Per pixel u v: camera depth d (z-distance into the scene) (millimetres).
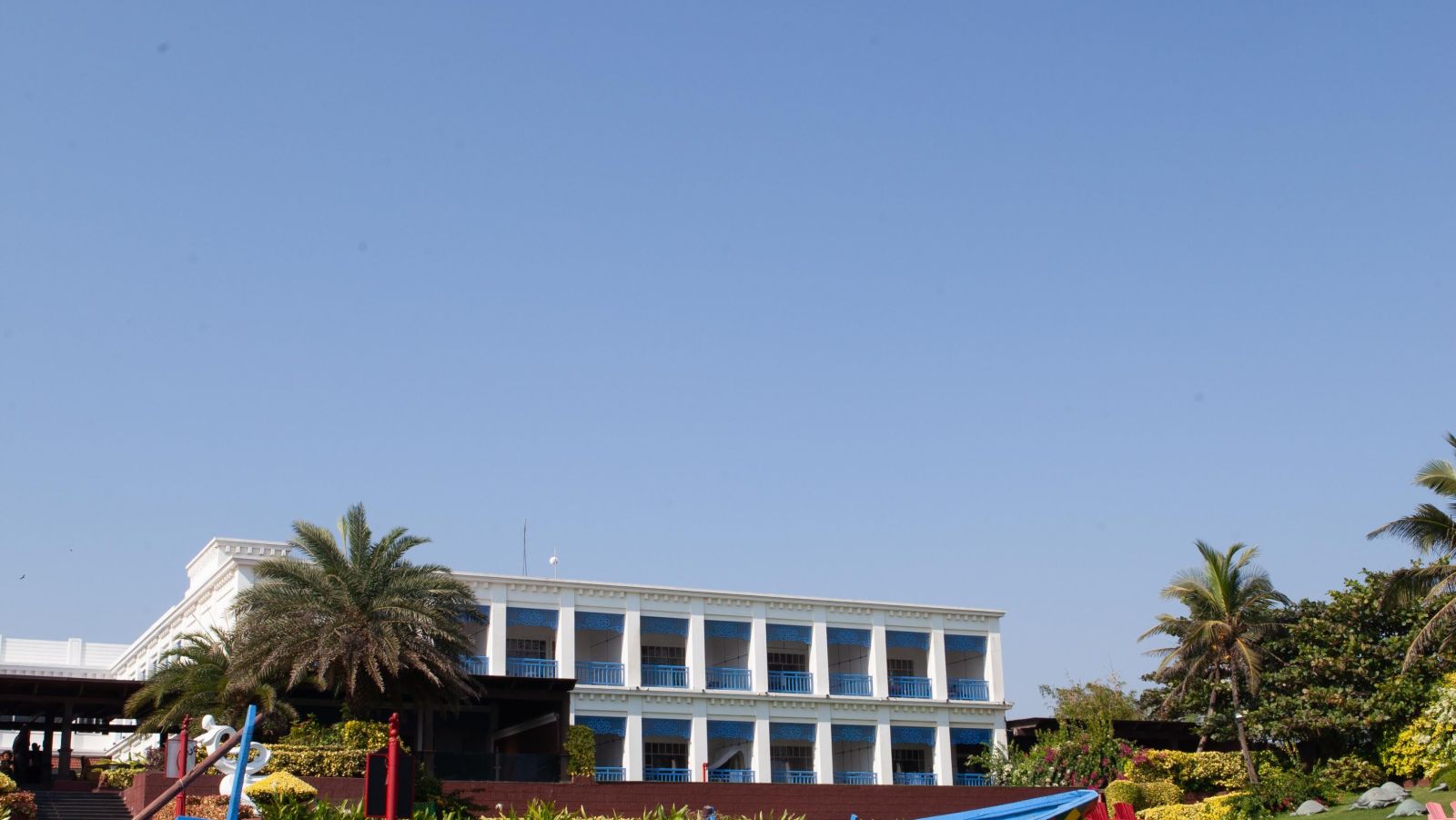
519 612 51656
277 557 44156
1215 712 57031
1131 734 56844
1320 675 55188
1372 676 54344
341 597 37125
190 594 52938
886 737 56156
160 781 30812
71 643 71188
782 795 42062
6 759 38969
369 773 22219
